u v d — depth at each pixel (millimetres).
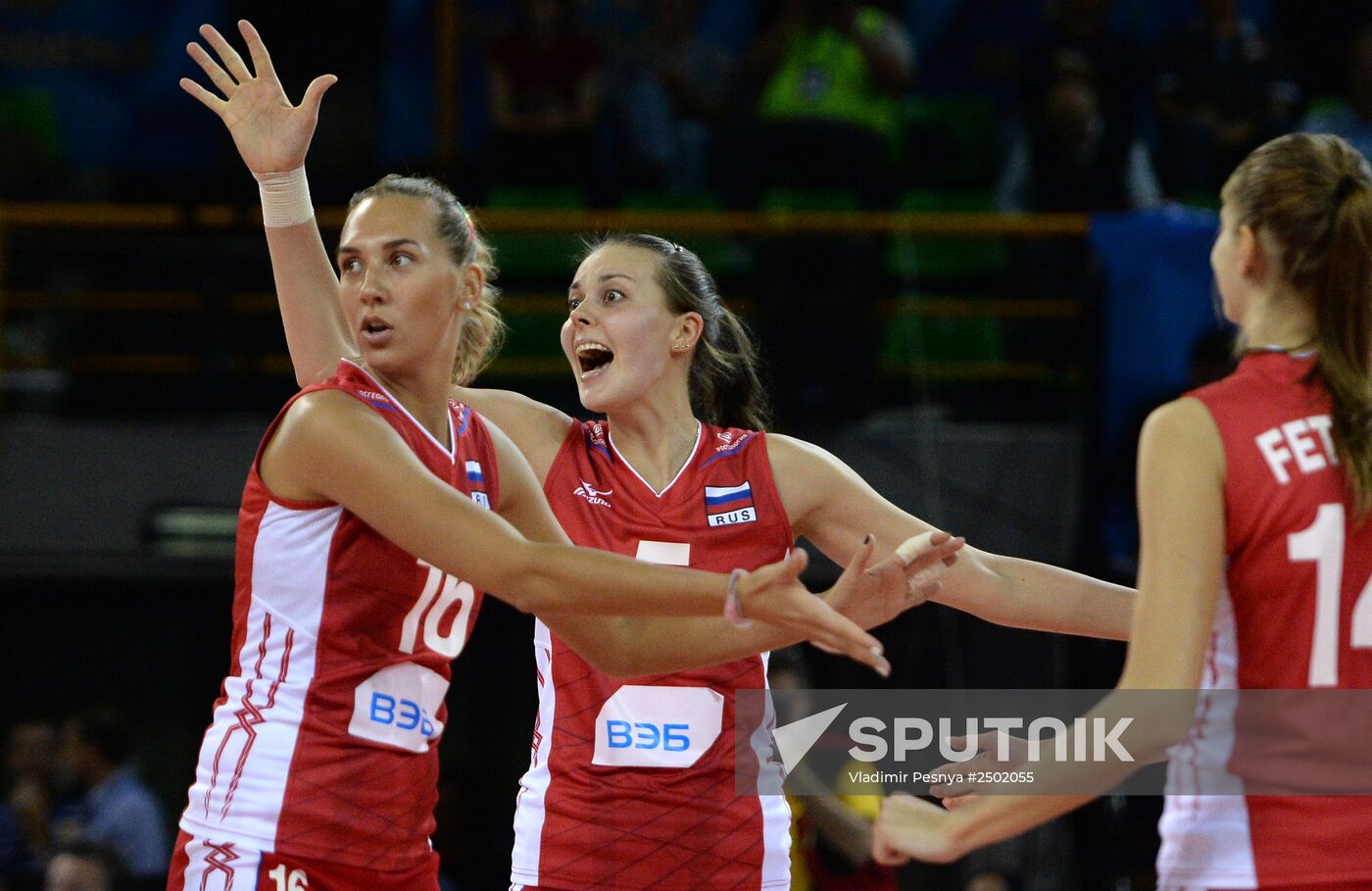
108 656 20516
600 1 28469
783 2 27703
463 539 6449
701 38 29406
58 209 21312
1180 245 18828
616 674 7207
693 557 8453
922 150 24594
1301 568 6062
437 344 7188
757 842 8328
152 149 30234
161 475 20234
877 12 27062
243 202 24688
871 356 20234
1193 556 5984
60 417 21328
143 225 21719
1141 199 21781
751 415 9492
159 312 22234
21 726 18531
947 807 6691
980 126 25531
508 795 20203
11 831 17500
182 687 20578
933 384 21234
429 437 7195
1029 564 8539
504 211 22656
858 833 14133
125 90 30250
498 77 23516
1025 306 20500
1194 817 6184
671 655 7094
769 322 20016
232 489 20234
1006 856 17500
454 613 7352
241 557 7113
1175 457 6109
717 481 8625
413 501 6520
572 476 8680
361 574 6949
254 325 21812
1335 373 6195
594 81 23516
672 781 8195
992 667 17656
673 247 8945
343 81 25375
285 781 6867
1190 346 18578
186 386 21891
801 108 22297
